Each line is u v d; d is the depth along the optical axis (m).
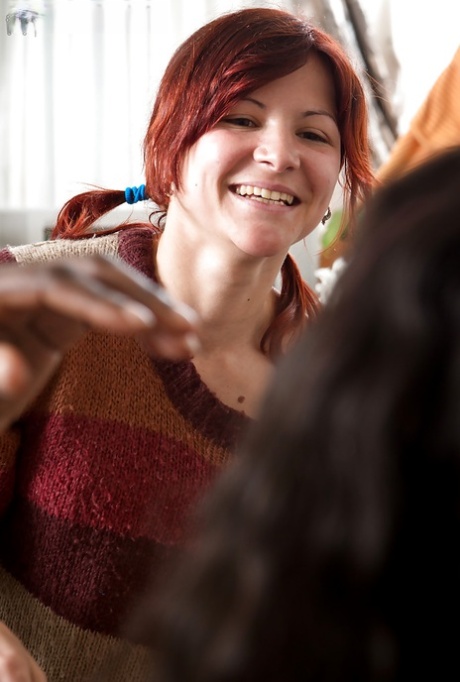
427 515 0.32
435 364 0.31
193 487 0.92
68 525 0.92
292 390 0.34
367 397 0.32
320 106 0.95
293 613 0.33
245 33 0.92
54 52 2.28
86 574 0.92
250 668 0.33
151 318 0.37
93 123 2.28
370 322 0.32
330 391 0.32
